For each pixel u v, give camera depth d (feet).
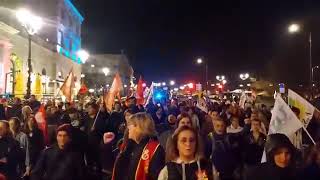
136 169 18.13
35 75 170.30
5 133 28.89
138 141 19.54
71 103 50.80
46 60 192.65
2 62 133.90
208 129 32.14
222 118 25.62
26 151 30.86
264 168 15.38
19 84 148.36
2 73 133.28
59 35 225.76
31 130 34.30
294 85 174.91
